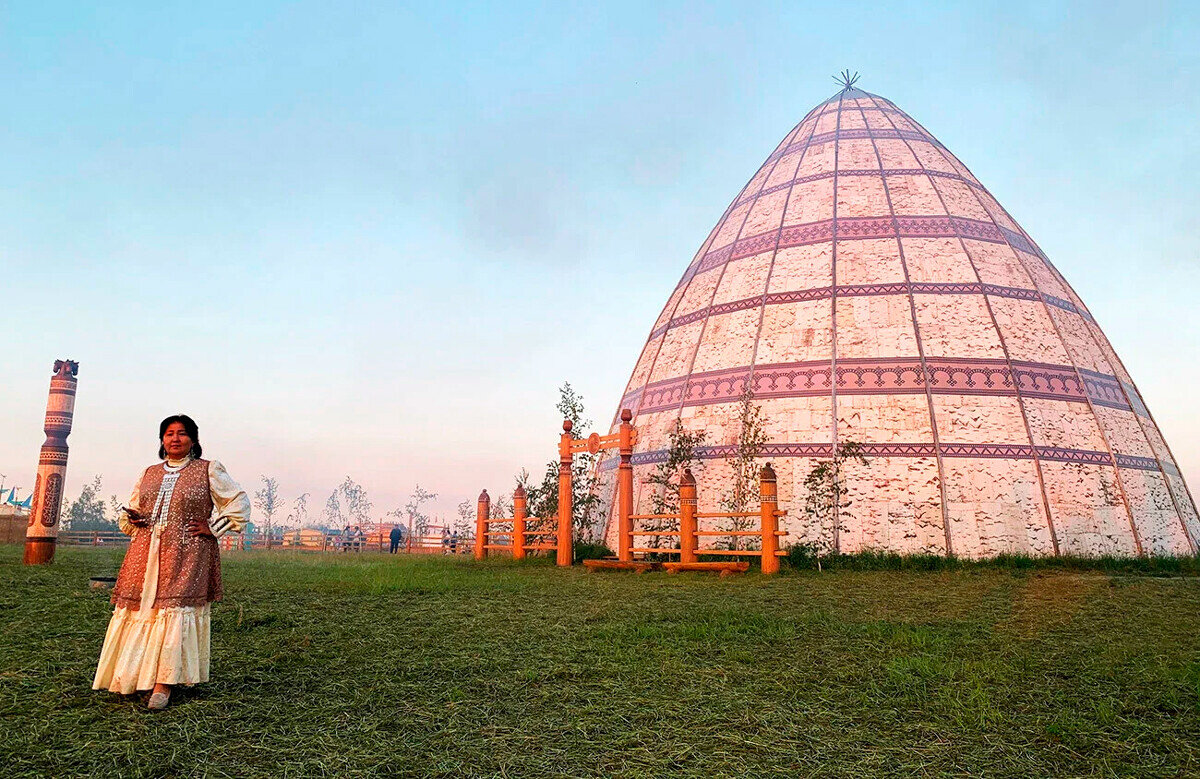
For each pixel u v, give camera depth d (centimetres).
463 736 573
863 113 2986
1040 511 2089
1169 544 2216
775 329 2422
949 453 2133
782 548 2106
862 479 2138
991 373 2234
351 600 1192
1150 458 2338
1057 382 2272
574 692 685
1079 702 667
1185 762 542
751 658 812
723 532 1877
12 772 490
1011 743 573
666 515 1967
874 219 2559
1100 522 2123
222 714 605
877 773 518
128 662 614
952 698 673
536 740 568
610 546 2434
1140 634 964
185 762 514
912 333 2291
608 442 2105
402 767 517
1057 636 949
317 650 829
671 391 2572
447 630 955
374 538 4294
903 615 1117
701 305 2700
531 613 1099
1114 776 517
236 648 833
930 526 2072
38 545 1773
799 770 521
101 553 2195
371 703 645
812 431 2222
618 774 511
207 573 651
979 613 1138
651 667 773
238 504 661
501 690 689
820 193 2703
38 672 705
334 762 520
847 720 619
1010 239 2564
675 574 1788
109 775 491
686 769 520
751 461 2200
